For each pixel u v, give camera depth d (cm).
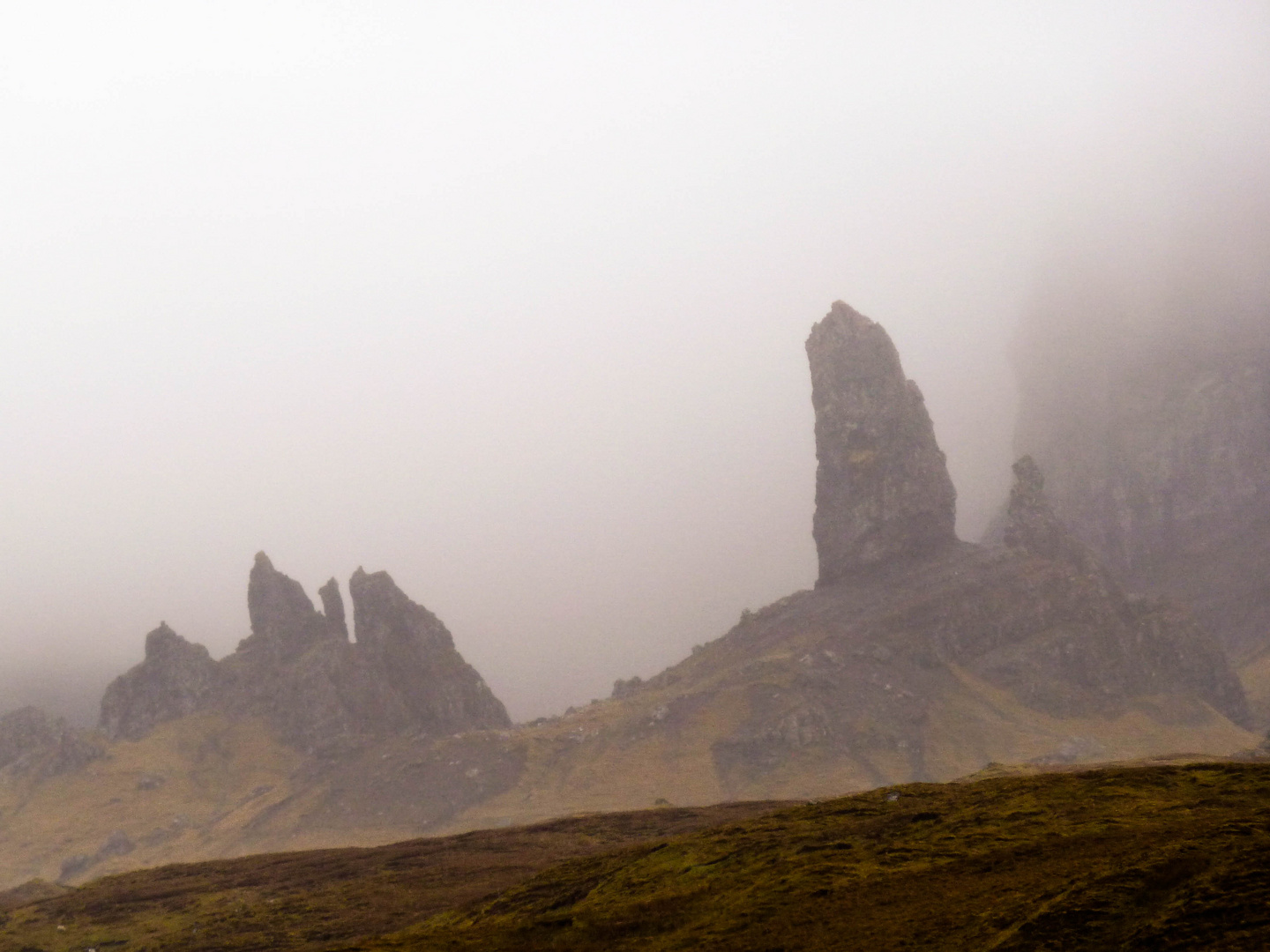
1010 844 9706
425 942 10550
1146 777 11638
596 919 10719
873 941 7706
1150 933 5953
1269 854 6594
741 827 14325
